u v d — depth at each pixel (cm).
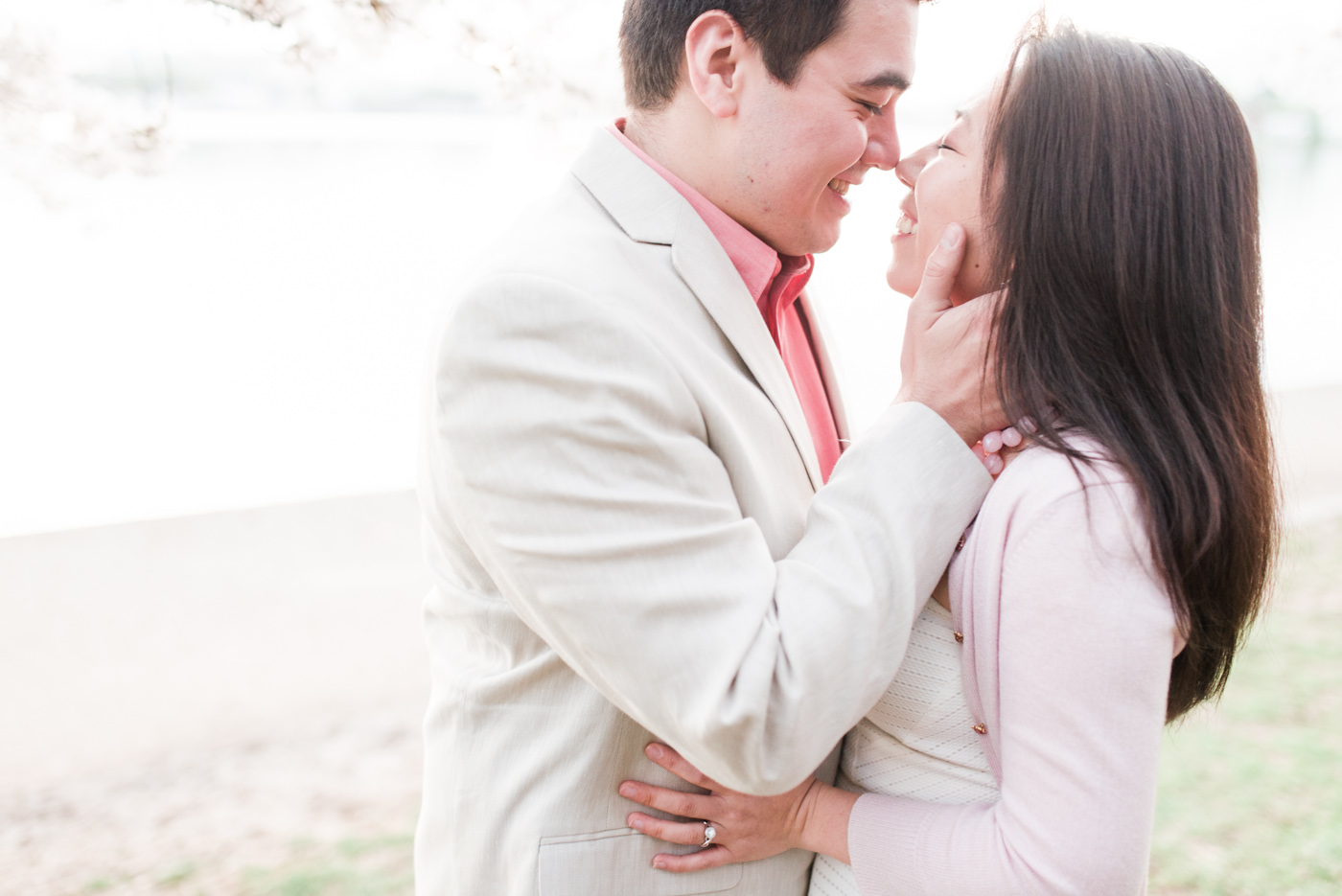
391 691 451
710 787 122
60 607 538
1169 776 372
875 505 110
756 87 128
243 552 609
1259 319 118
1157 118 110
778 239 141
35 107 273
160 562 596
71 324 1068
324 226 1448
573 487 106
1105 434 107
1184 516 105
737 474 120
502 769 127
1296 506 555
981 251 122
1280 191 1814
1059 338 110
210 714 432
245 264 1284
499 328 109
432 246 1367
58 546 617
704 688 104
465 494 112
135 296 1158
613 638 106
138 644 496
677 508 108
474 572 128
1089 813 101
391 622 519
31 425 829
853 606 106
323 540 626
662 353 115
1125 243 109
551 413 107
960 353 115
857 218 1183
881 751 129
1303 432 798
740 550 109
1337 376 962
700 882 126
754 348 130
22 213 1338
